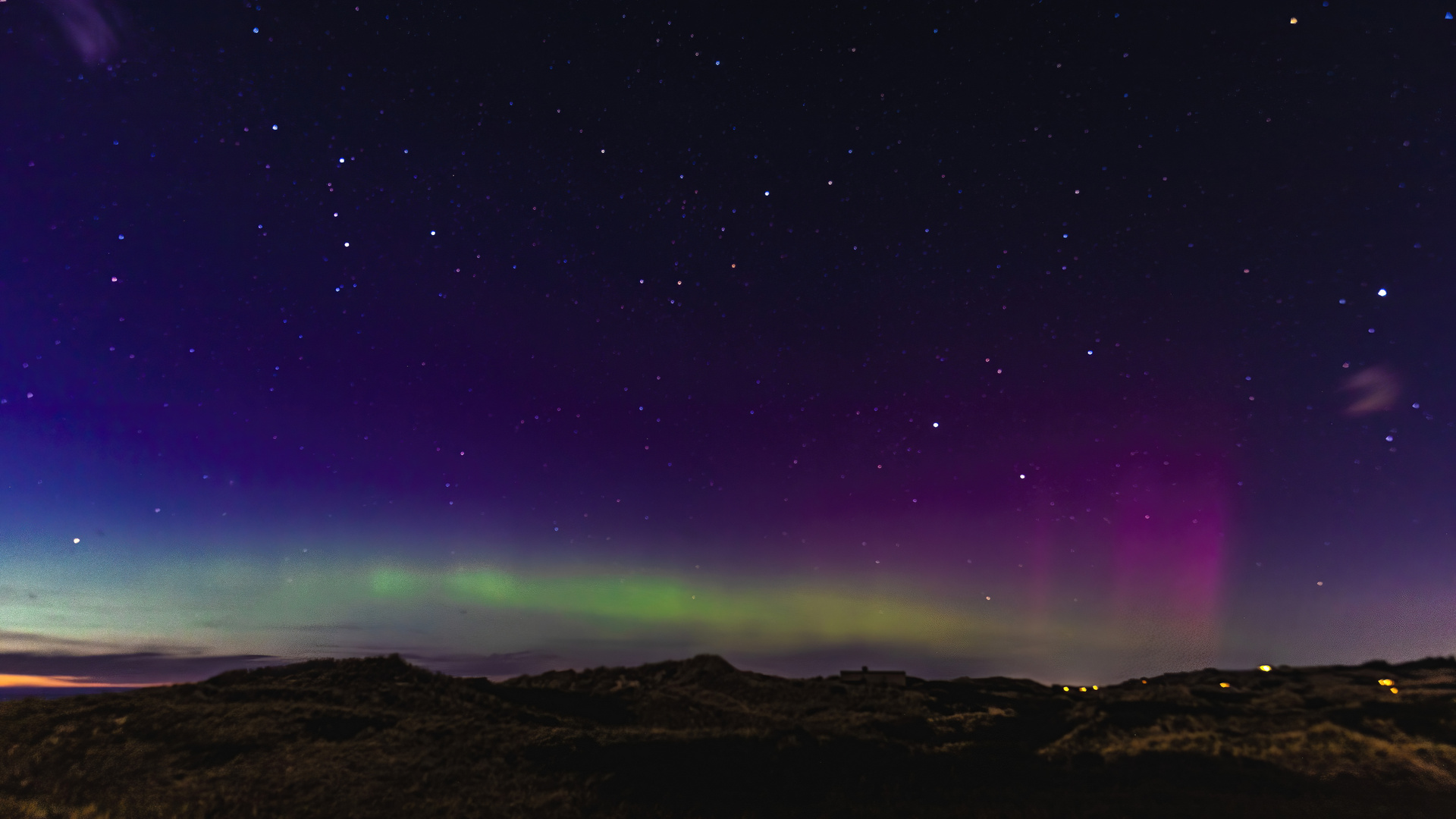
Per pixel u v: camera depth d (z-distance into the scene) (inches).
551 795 775.1
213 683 1123.9
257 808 693.3
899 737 1000.2
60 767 756.0
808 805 745.6
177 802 687.1
